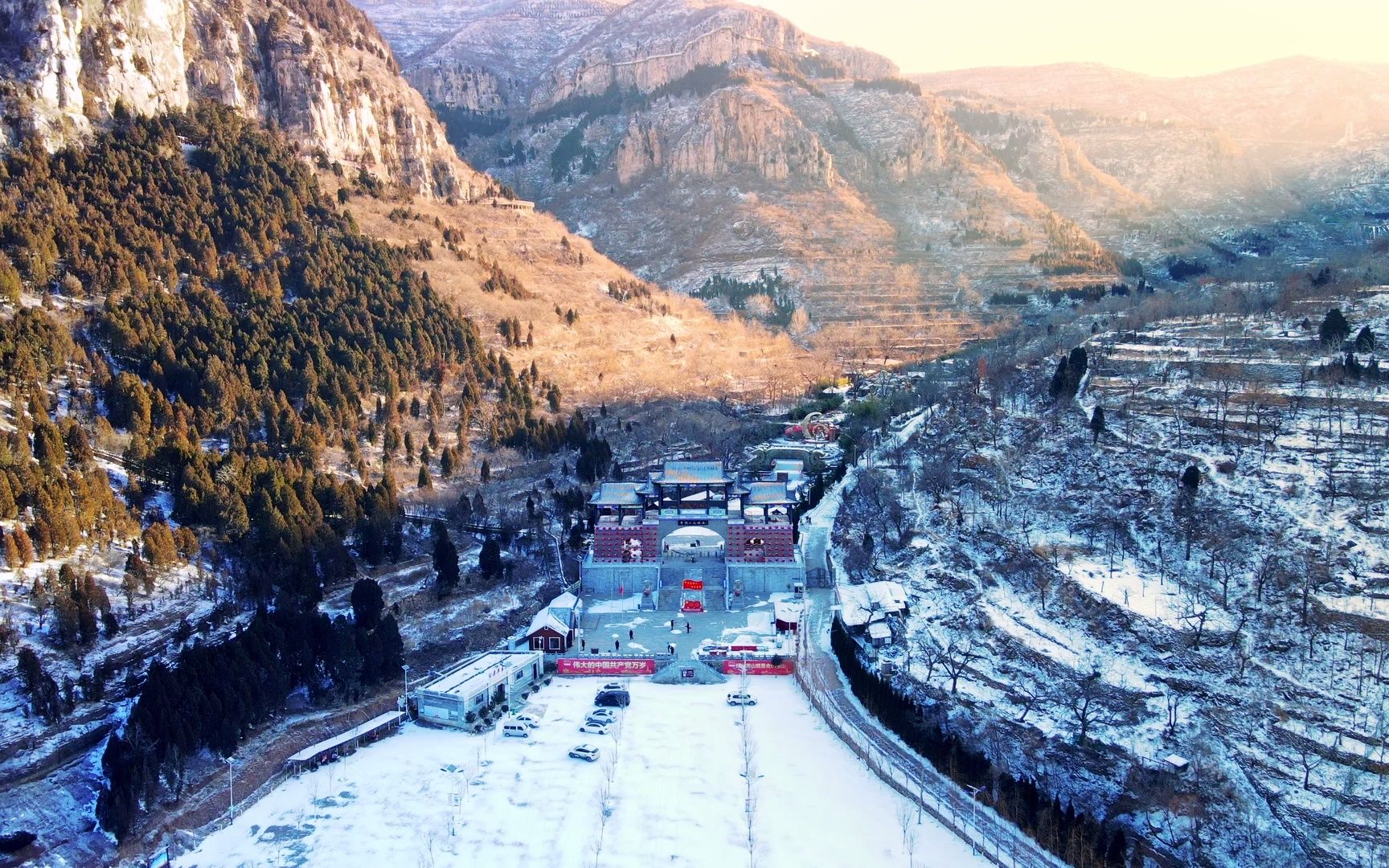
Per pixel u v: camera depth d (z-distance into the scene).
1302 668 137.62
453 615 176.25
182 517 171.88
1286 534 157.25
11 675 133.25
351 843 120.12
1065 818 119.50
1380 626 137.00
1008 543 178.75
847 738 141.38
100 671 138.38
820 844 119.44
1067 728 138.38
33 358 182.25
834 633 170.12
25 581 145.00
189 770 130.50
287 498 177.38
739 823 123.44
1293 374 195.50
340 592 176.12
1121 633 151.38
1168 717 136.50
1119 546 171.75
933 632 167.00
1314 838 117.62
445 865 116.38
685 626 182.38
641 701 155.88
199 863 116.62
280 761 136.62
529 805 127.44
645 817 124.62
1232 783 125.56
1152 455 185.25
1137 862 118.31
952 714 145.75
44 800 121.50
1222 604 151.12
